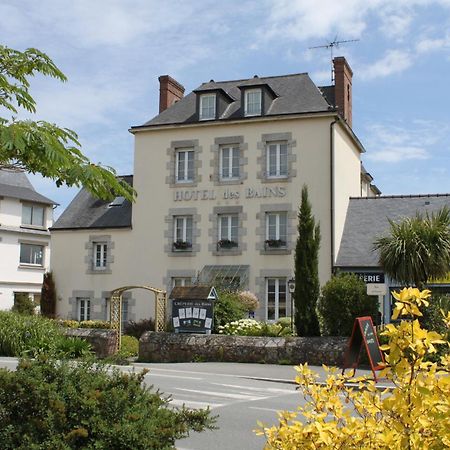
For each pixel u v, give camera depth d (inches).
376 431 141.9
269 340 719.1
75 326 1020.5
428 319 634.8
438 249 689.6
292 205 991.0
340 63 1111.6
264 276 991.6
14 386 192.2
